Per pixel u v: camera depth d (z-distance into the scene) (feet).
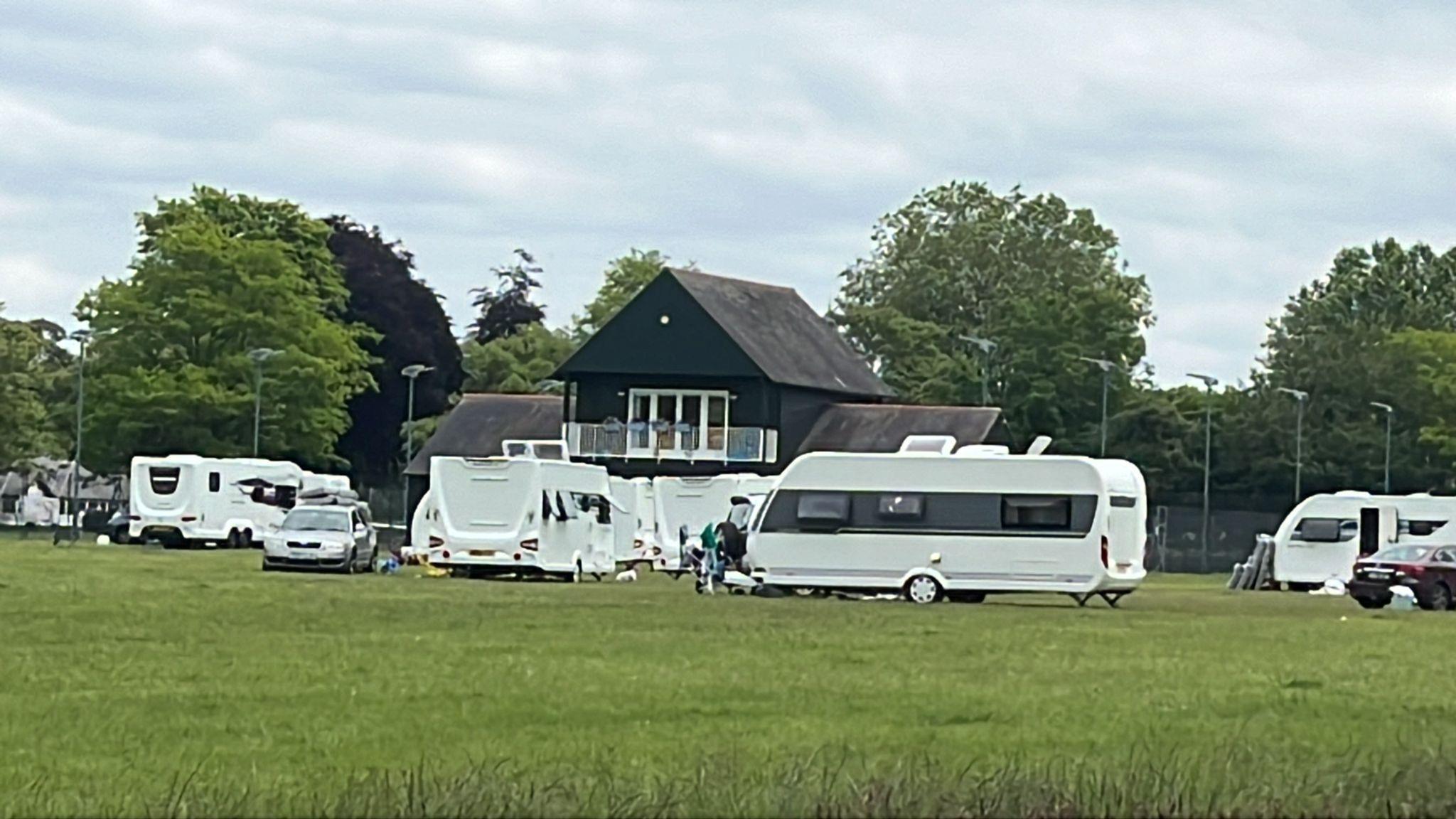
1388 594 179.52
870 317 434.30
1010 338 393.29
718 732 65.00
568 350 438.81
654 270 452.35
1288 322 478.18
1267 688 83.51
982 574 162.09
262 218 374.84
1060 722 69.26
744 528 190.19
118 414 320.70
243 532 274.98
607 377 308.40
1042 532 161.89
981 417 308.81
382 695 74.18
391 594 147.64
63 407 364.79
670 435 304.30
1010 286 471.62
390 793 48.11
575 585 179.73
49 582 155.53
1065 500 161.89
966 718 70.23
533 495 189.67
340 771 54.60
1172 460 366.22
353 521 200.75
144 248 335.88
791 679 82.99
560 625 114.11
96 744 60.39
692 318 304.09
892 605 151.43
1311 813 47.44
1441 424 349.00
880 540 163.32
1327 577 220.84
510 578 194.80
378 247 411.95
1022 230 485.15
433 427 389.80
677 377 304.91
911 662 93.04
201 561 215.10
